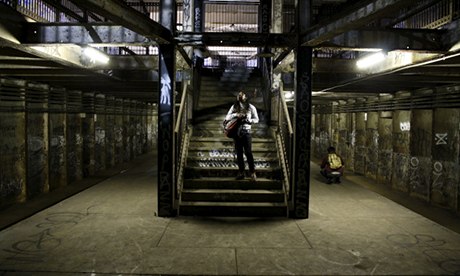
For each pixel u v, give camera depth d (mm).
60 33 5723
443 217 8172
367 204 8148
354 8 4613
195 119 10500
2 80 8016
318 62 8211
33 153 9422
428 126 9742
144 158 18422
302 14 6816
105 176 12859
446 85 8938
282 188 7543
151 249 5223
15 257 4875
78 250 5145
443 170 9172
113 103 15219
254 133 9789
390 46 5961
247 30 18422
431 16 8633
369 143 13602
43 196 9602
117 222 6512
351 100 15211
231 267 4652
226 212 6988
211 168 7883
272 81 10023
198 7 15695
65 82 9859
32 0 6898
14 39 5328
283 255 5066
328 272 4547
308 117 6863
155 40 6242
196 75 11469
